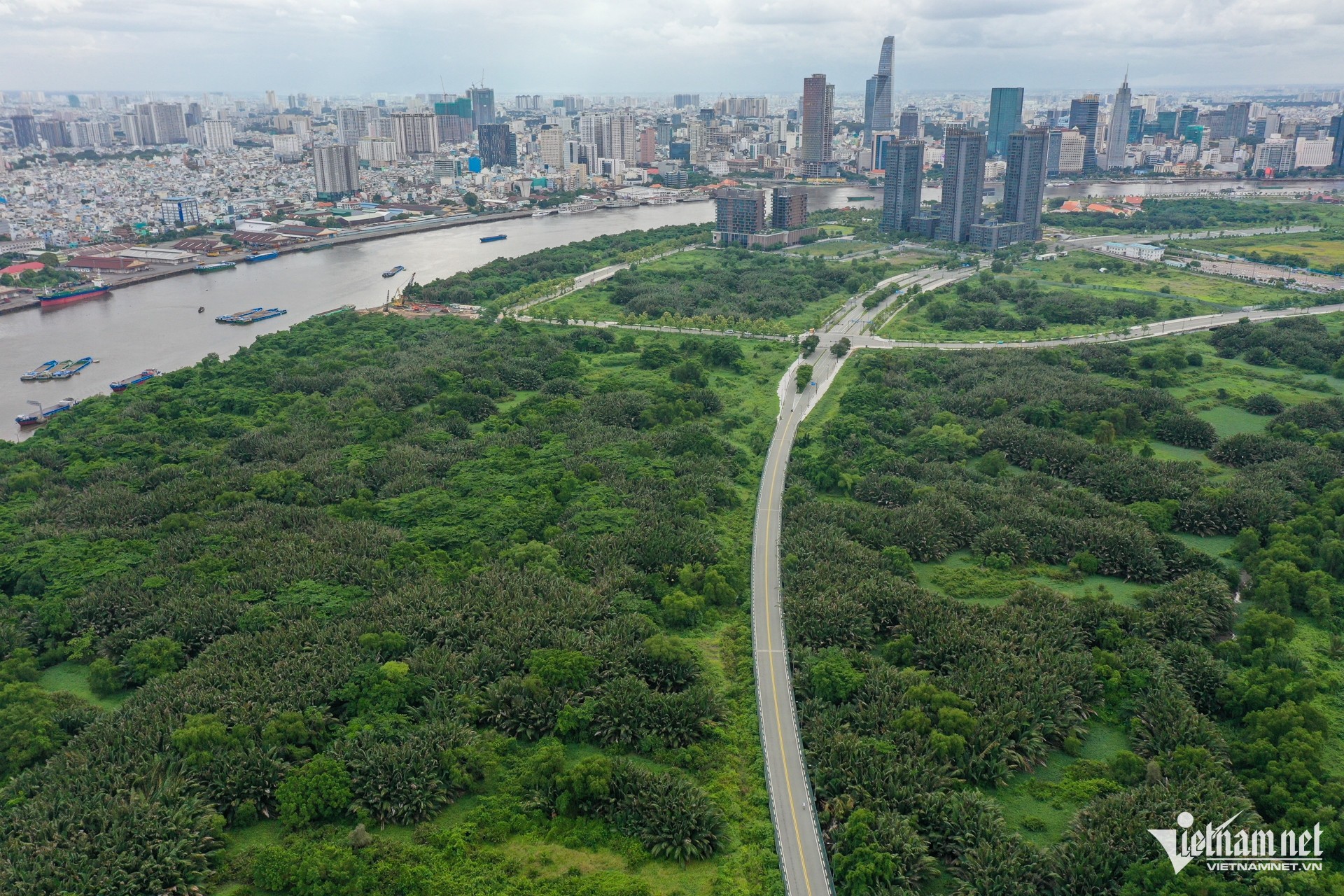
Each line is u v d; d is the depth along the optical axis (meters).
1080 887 170.12
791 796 192.88
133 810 180.25
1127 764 199.12
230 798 188.12
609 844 181.75
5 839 176.75
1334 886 167.12
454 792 194.12
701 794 188.62
